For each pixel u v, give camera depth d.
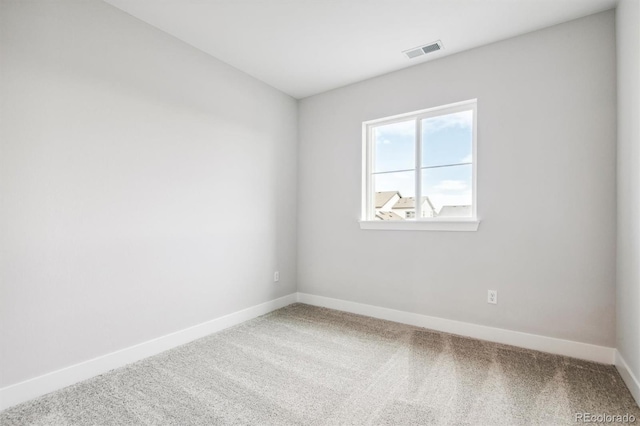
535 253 2.32
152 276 2.26
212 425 1.47
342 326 2.81
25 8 1.69
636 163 1.67
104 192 2.00
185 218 2.48
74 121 1.87
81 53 1.90
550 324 2.26
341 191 3.32
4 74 1.62
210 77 2.68
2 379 1.60
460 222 2.59
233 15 2.15
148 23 2.24
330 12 2.12
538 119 2.31
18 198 1.66
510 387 1.79
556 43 2.25
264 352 2.27
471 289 2.57
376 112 3.09
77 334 1.88
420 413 1.56
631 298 1.74
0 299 1.60
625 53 1.84
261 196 3.19
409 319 2.87
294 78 3.13
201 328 2.58
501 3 2.01
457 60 2.64
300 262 3.65
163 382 1.86
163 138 2.34
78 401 1.67
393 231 2.97
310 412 1.57
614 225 2.05
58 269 1.80
